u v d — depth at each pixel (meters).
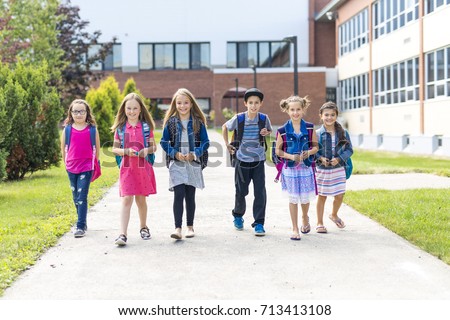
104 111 31.42
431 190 13.75
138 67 56.81
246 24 55.81
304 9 55.16
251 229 9.49
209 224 9.95
